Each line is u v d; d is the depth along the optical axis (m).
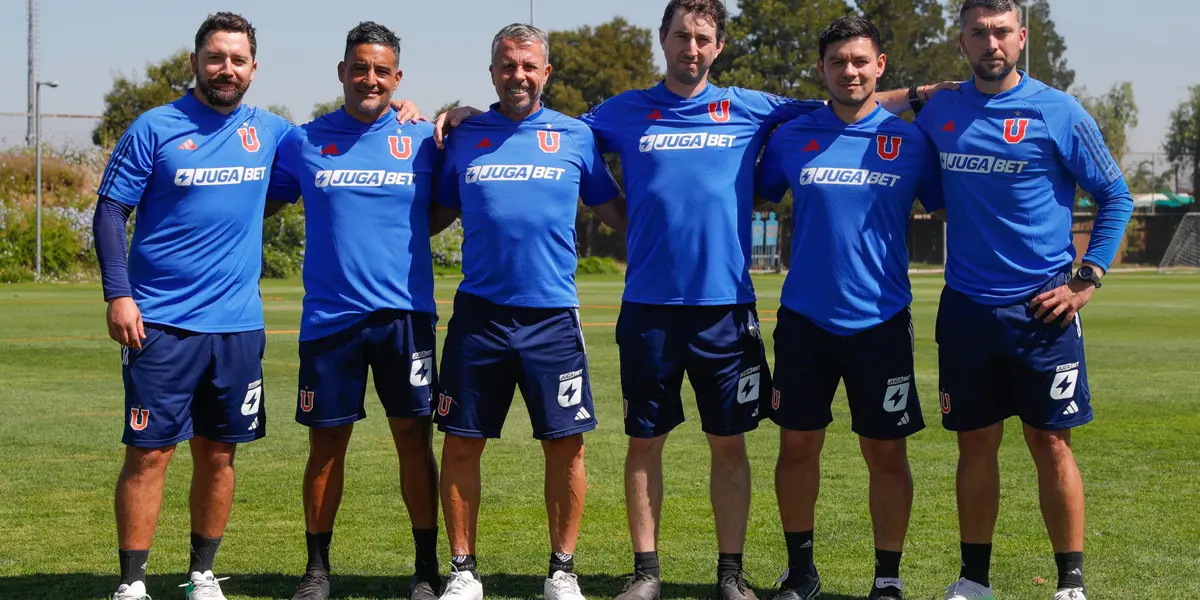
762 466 7.19
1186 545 5.32
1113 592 4.63
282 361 12.88
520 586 4.84
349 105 4.64
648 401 4.65
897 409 4.50
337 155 4.62
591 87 58.69
